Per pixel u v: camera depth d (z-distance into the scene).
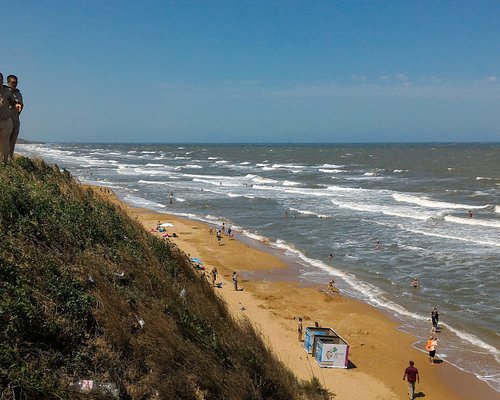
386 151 168.88
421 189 57.47
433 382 14.86
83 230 9.56
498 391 14.36
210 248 31.33
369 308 21.00
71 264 7.94
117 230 11.45
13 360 5.21
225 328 9.73
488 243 31.03
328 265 27.50
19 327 5.64
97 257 8.78
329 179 71.88
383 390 14.23
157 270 10.39
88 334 6.46
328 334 16.53
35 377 5.16
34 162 14.95
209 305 10.87
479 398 13.98
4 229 7.56
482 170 80.56
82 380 5.67
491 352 16.83
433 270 26.00
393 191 56.41
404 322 19.55
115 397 5.71
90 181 68.88
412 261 27.75
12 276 6.48
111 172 84.44
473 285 23.53
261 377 8.17
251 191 59.00
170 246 14.22
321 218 40.88
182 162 116.94
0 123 11.14
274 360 10.41
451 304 21.30
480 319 19.61
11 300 5.93
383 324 19.22
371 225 37.56
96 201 13.89
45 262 7.36
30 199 9.13
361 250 30.45
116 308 7.23
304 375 14.55
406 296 22.39
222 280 24.34
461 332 18.45
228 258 29.00
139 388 6.13
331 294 22.58
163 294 9.12
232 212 45.06
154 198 53.69
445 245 30.94
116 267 8.92
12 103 11.88
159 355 6.79
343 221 39.44
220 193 57.25
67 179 15.67
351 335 18.19
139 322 7.28
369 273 25.88
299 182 68.19
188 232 35.84
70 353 6.00
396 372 15.45
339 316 19.94
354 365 15.83
